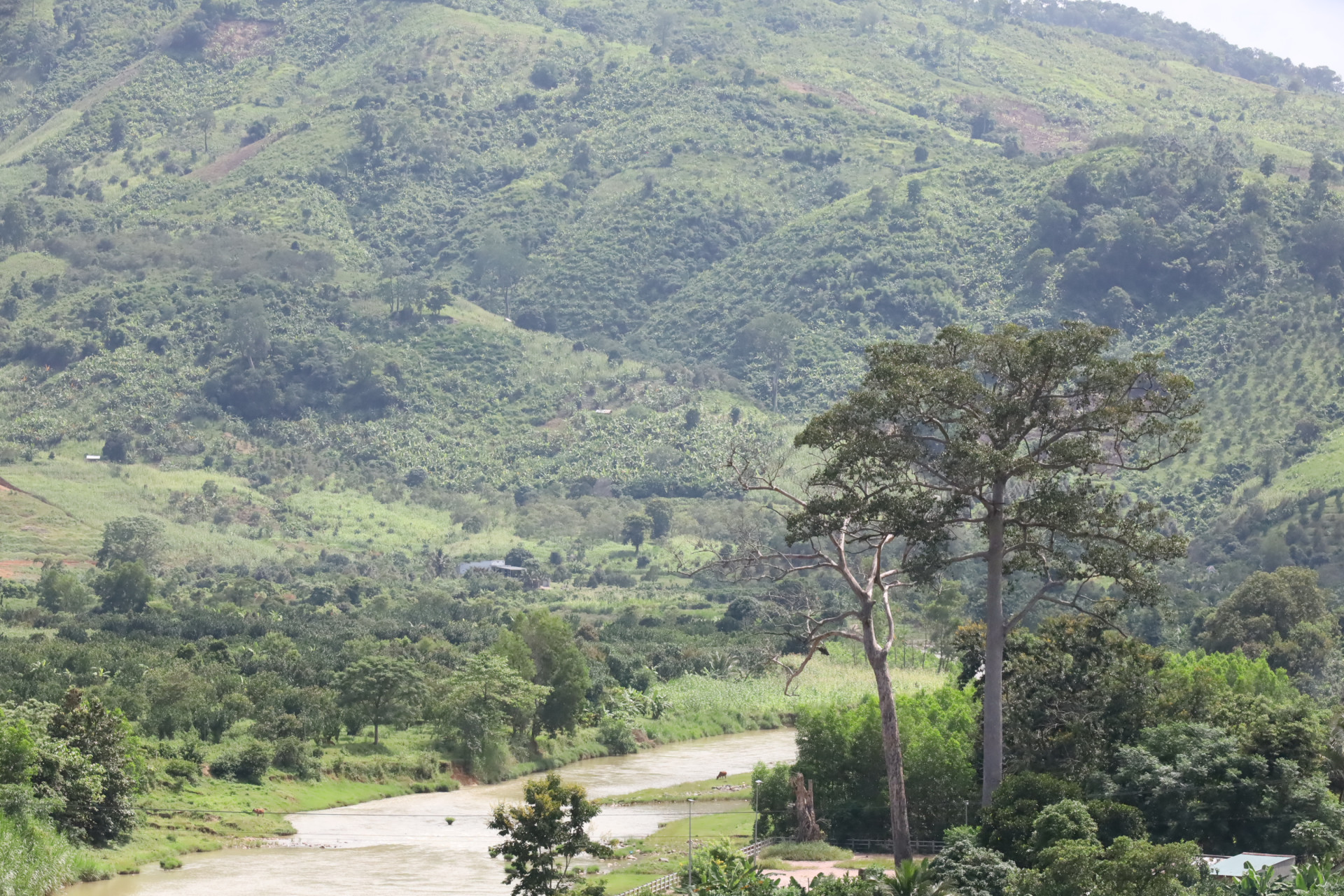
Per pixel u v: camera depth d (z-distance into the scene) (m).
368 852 88.00
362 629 188.38
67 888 74.94
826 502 71.81
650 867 79.88
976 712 89.50
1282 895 55.66
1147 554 72.12
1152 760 71.00
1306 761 69.69
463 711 119.69
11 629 180.62
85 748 85.31
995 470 67.94
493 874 80.75
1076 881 53.22
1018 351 71.12
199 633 179.00
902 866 57.28
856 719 87.56
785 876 71.62
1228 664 105.50
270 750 109.56
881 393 71.81
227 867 82.62
